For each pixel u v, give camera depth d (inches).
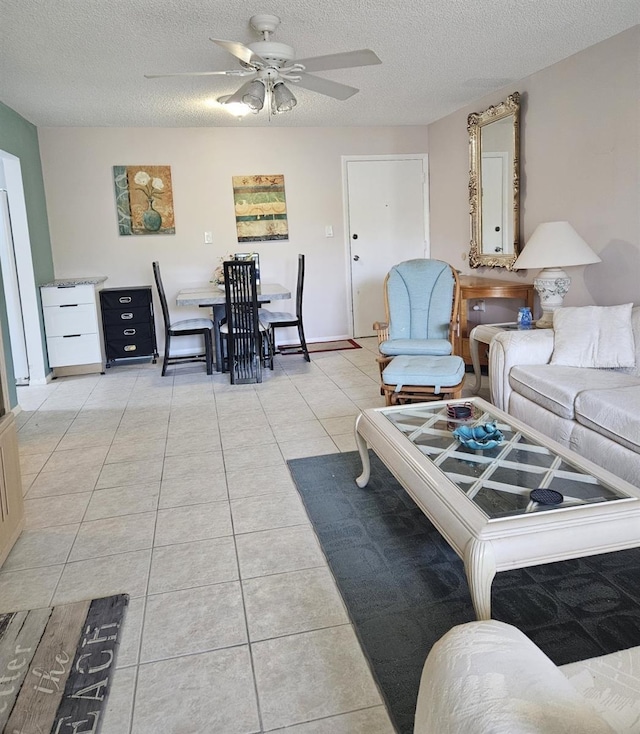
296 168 243.8
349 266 256.4
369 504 102.7
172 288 239.6
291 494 108.3
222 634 70.2
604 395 101.2
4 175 191.2
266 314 219.1
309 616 72.9
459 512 65.0
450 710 32.1
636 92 135.6
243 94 131.6
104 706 59.6
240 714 58.2
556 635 67.2
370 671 63.2
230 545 91.0
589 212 155.4
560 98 161.9
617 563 81.7
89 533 96.4
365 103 203.9
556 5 120.4
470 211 218.8
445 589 77.2
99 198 227.3
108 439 142.8
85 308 207.5
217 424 151.1
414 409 106.3
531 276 187.5
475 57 154.7
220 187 237.5
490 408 103.7
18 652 67.8
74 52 136.8
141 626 72.2
